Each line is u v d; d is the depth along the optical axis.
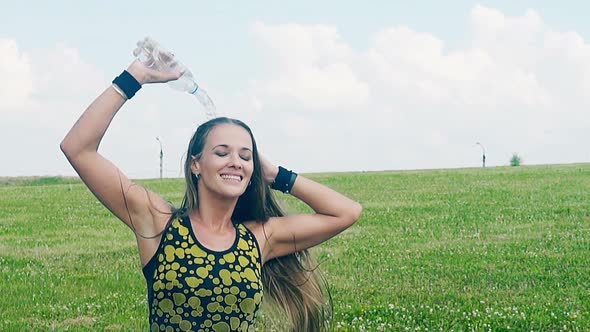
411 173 41.03
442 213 22.58
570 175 35.03
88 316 10.73
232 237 4.69
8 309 11.17
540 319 9.95
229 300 4.51
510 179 34.00
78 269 14.84
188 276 4.48
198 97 4.76
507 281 12.85
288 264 5.14
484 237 18.06
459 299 11.43
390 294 11.84
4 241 18.67
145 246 4.64
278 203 5.09
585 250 15.88
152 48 4.61
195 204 4.72
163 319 4.52
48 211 25.03
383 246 16.92
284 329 5.27
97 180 4.54
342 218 4.98
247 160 4.68
